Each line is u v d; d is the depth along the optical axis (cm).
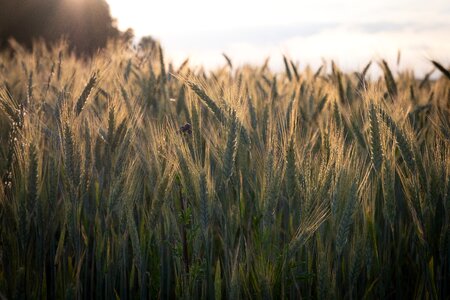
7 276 334
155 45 789
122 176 326
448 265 333
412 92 627
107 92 518
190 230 311
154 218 321
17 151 338
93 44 1895
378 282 335
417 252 349
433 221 330
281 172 308
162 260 341
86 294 352
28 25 1902
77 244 326
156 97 586
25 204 321
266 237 293
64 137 323
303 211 305
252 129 386
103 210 354
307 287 331
